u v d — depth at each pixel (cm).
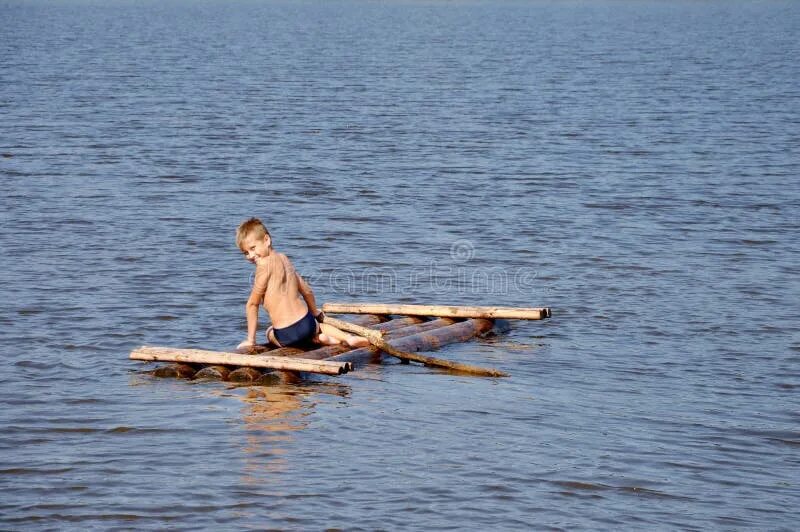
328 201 8050
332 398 3878
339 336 4488
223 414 3669
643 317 5138
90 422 3569
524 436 3516
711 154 10444
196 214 7481
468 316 4931
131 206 7706
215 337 4697
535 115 13762
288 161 9900
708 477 3225
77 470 3164
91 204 7738
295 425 3569
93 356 4353
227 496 2994
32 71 19988
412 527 2823
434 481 3123
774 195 8394
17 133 11406
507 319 5047
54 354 4356
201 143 10969
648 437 3544
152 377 4100
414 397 3909
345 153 10438
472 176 9188
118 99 15288
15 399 3784
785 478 3238
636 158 10212
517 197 8281
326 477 3134
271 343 4466
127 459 3250
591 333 4875
